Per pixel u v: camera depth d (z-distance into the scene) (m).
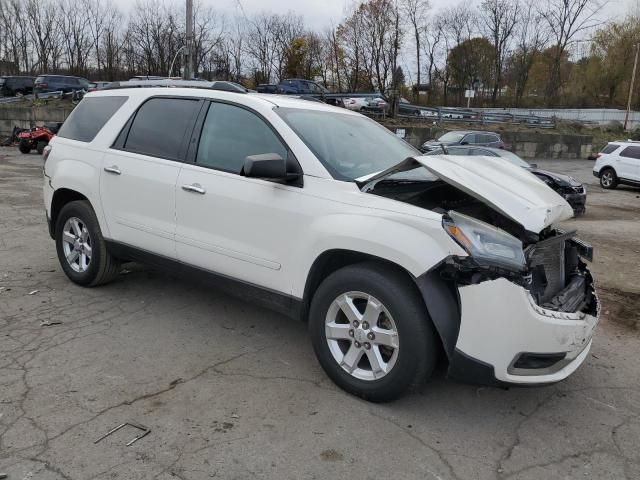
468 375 3.01
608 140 35.97
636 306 5.69
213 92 4.24
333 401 3.36
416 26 60.12
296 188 3.57
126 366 3.71
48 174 5.27
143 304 4.86
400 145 4.49
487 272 2.90
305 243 3.47
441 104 66.06
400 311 3.09
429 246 2.97
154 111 4.59
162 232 4.32
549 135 31.80
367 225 3.19
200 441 2.90
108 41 51.81
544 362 3.02
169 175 4.24
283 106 4.00
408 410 3.32
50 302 4.82
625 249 8.74
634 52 59.62
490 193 3.17
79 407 3.17
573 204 12.05
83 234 5.09
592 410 3.45
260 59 53.56
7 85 35.00
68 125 5.33
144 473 2.63
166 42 47.00
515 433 3.14
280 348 4.10
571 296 3.38
